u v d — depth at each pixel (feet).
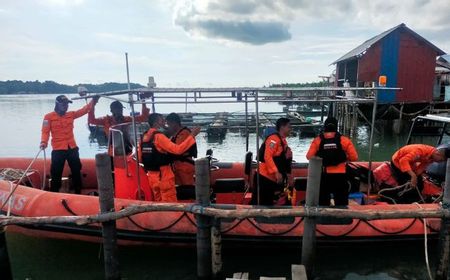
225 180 15.99
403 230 13.85
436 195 16.21
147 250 15.19
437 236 13.97
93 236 14.07
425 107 65.46
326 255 14.92
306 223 11.85
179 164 15.03
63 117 17.13
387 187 16.37
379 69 63.41
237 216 11.47
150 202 13.62
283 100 14.01
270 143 13.47
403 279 13.41
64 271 14.06
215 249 12.26
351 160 13.75
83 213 13.80
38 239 16.29
